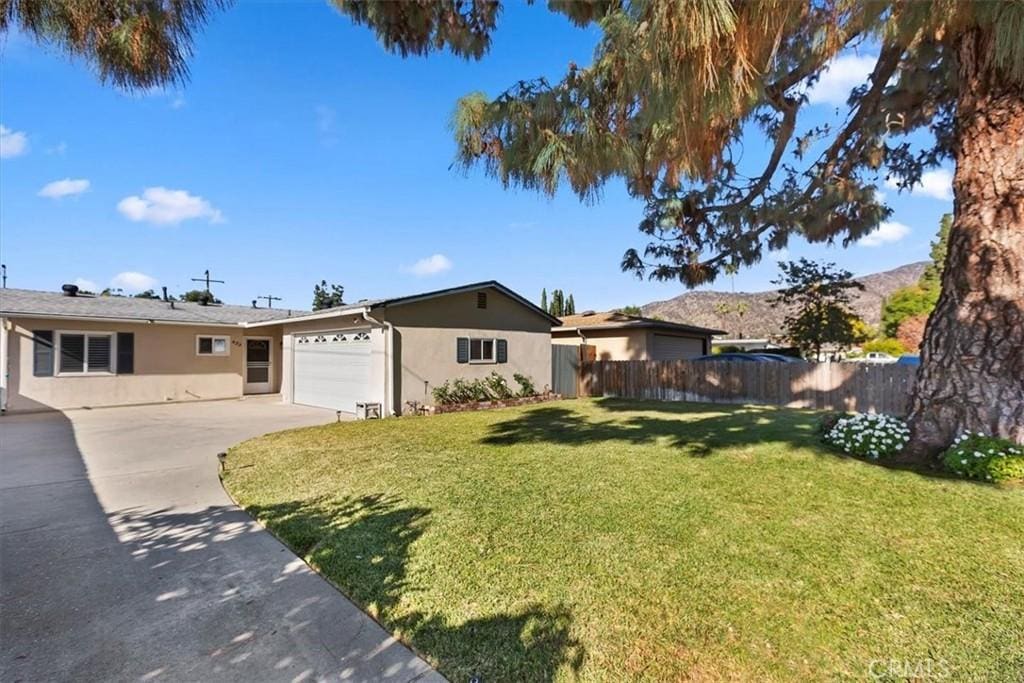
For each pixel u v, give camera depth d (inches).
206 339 573.0
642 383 562.9
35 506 173.9
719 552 124.5
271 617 101.6
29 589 113.1
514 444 273.9
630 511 156.3
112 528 152.4
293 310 788.6
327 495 183.0
